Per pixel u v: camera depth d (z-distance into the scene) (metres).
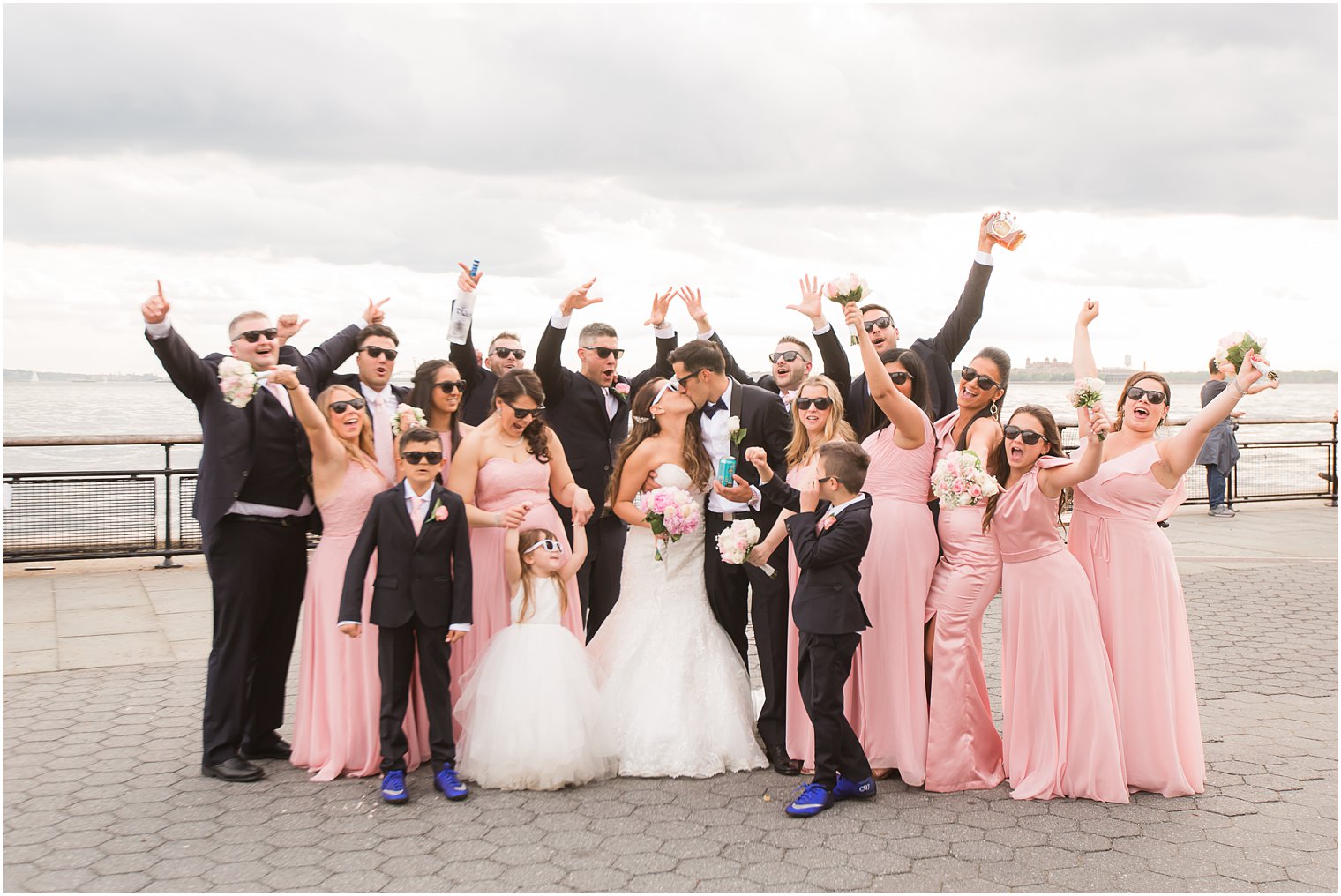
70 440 9.33
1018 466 4.43
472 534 4.89
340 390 4.77
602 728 4.60
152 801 4.27
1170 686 4.33
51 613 7.82
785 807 4.23
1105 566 4.44
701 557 5.06
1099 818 4.07
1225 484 13.61
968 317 5.41
